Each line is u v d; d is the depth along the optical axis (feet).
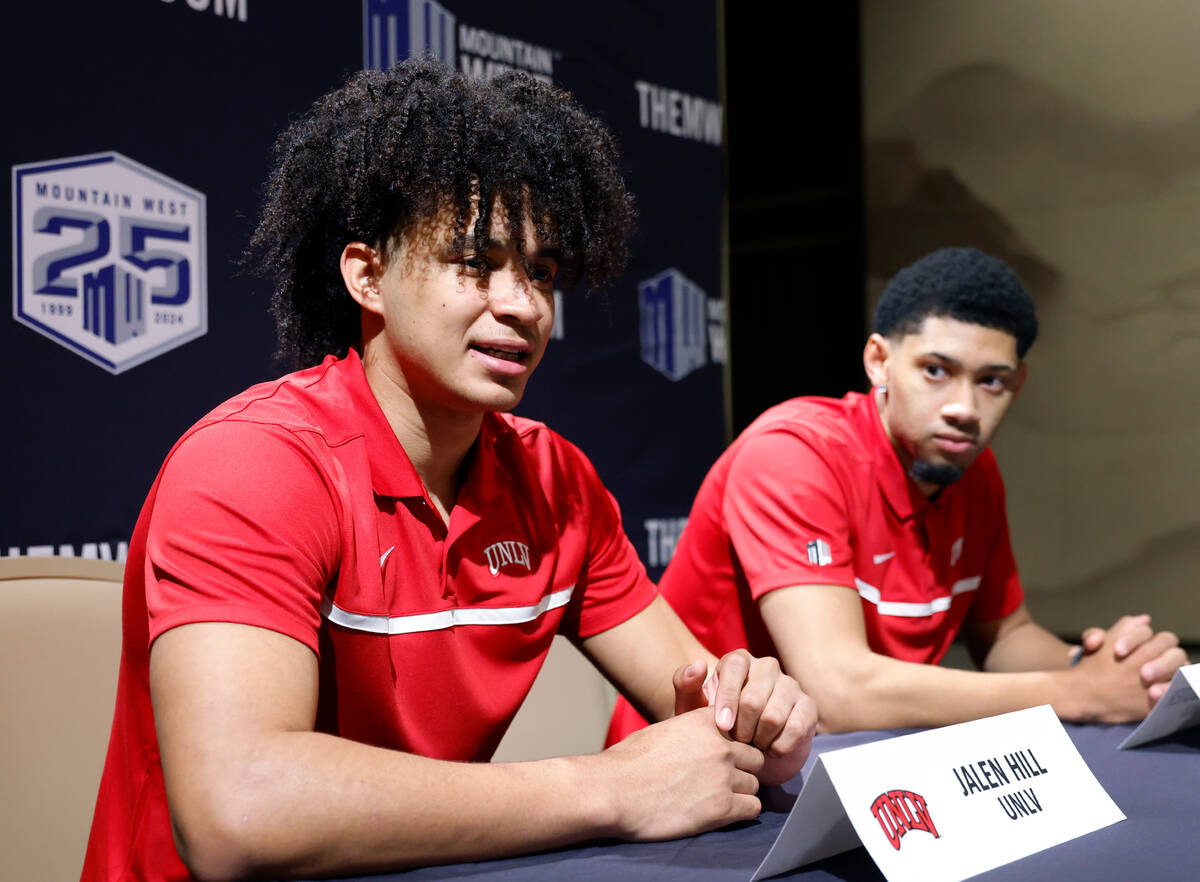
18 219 4.34
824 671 3.78
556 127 2.94
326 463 2.57
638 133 6.95
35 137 4.38
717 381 7.43
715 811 2.28
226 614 2.18
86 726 2.94
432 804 1.99
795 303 15.39
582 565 3.36
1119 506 12.60
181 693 2.09
